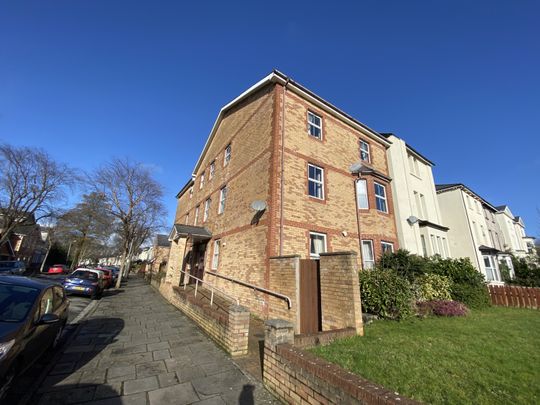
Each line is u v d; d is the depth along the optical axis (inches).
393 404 94.5
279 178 398.6
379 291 300.8
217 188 639.8
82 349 238.1
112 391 162.9
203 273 584.7
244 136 542.3
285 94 461.4
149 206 1080.2
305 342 192.2
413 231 580.4
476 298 426.9
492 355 187.6
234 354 220.4
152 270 1224.8
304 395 134.7
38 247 2064.5
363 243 481.4
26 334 159.6
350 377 117.1
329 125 518.0
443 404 127.0
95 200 1211.9
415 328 258.8
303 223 402.6
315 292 271.6
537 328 282.0
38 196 1053.2
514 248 1200.2
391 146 633.6
